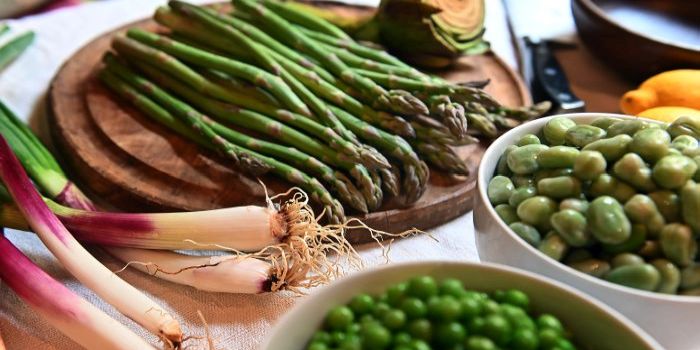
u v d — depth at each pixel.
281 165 0.51
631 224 0.38
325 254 0.49
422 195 0.51
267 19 0.59
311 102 0.54
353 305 0.36
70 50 0.65
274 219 0.45
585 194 0.39
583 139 0.42
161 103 0.55
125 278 0.46
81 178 0.52
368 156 0.50
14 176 0.43
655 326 0.37
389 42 0.65
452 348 0.33
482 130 0.56
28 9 0.75
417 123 0.54
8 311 0.43
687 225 0.37
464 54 0.65
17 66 0.61
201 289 0.45
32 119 0.58
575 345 0.36
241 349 0.43
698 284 0.37
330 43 0.60
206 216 0.45
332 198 0.49
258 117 0.53
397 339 0.33
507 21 0.77
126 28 0.65
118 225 0.45
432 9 0.61
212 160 0.52
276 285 0.45
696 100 0.55
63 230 0.43
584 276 0.37
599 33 0.64
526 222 0.39
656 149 0.38
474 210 0.42
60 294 0.40
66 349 0.41
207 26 0.59
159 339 0.41
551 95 0.61
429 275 0.37
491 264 0.36
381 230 0.50
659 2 0.69
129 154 0.51
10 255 0.41
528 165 0.41
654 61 0.61
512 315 0.34
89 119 0.55
